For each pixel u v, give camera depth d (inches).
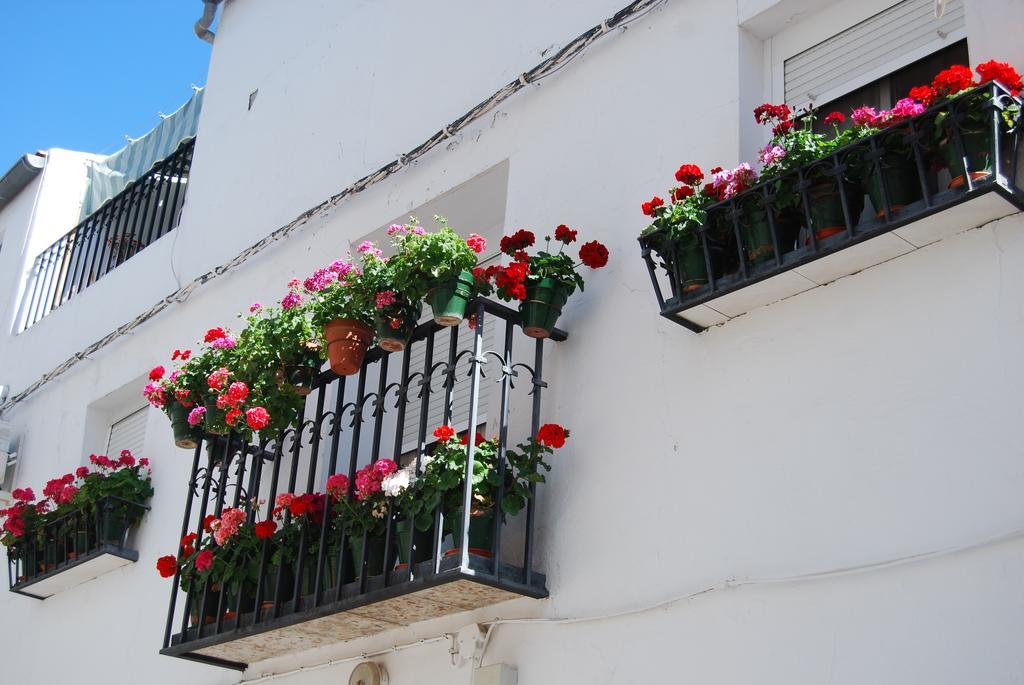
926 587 151.0
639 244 211.6
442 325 209.2
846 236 166.1
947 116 156.7
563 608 194.1
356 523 209.0
